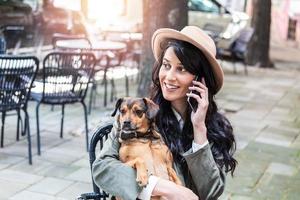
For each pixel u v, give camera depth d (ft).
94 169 6.24
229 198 12.48
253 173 14.40
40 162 14.20
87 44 20.52
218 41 33.22
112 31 28.99
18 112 15.90
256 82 30.86
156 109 6.32
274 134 18.99
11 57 13.08
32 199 11.76
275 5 59.41
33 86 14.24
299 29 55.16
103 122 7.57
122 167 6.07
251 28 35.58
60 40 21.97
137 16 32.48
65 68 15.01
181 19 18.63
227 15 36.04
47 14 30.01
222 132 6.95
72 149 15.56
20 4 28.68
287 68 38.83
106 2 31.73
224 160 6.93
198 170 6.44
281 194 13.00
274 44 55.77
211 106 6.88
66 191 12.36
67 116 19.44
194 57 6.48
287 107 24.11
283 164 15.44
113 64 22.59
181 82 6.53
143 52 19.52
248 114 22.15
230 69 35.32
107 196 7.17
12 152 14.87
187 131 6.75
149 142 6.28
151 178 5.99
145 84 19.49
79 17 30.60
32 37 28.02
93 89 21.63
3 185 12.44
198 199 6.32
